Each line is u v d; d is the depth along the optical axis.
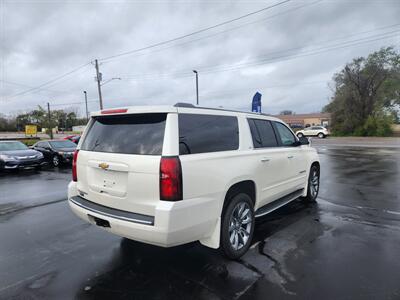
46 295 2.68
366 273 3.00
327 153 16.86
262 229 4.31
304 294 2.64
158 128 2.81
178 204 2.61
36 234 4.30
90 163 3.26
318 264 3.21
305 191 5.46
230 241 3.29
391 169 10.38
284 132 4.92
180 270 3.12
